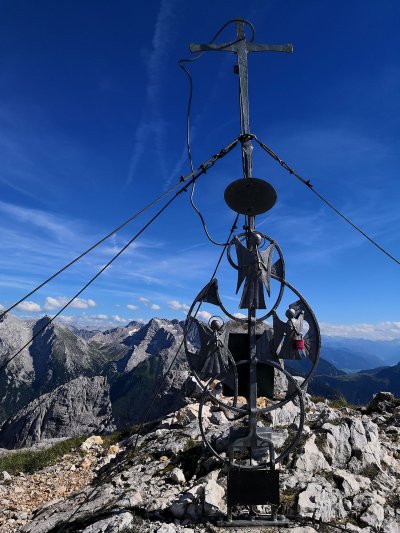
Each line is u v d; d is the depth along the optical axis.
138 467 10.71
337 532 7.39
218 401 7.98
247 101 8.60
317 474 8.98
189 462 10.34
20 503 11.02
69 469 13.67
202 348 8.05
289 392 7.90
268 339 7.97
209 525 7.59
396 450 10.88
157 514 8.07
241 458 9.66
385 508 8.10
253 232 8.15
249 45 8.67
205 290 8.19
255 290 7.90
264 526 7.53
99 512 8.44
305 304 7.90
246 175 8.47
